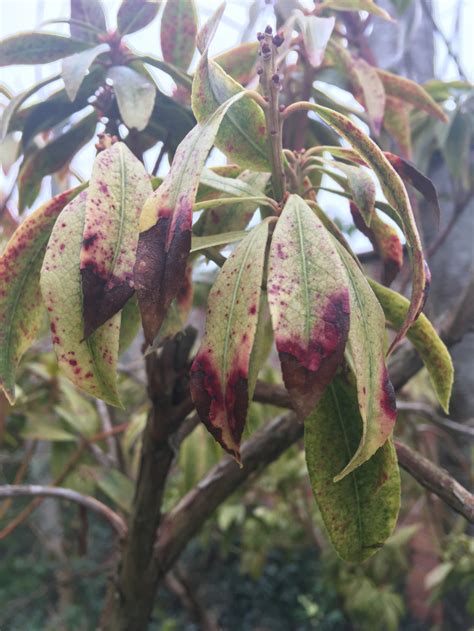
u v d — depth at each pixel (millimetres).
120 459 574
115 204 198
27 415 587
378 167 190
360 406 176
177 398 307
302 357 167
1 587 1738
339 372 218
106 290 191
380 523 214
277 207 219
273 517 917
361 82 353
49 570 1758
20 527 1854
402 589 1210
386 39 616
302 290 172
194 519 354
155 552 355
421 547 996
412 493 847
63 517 1729
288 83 389
